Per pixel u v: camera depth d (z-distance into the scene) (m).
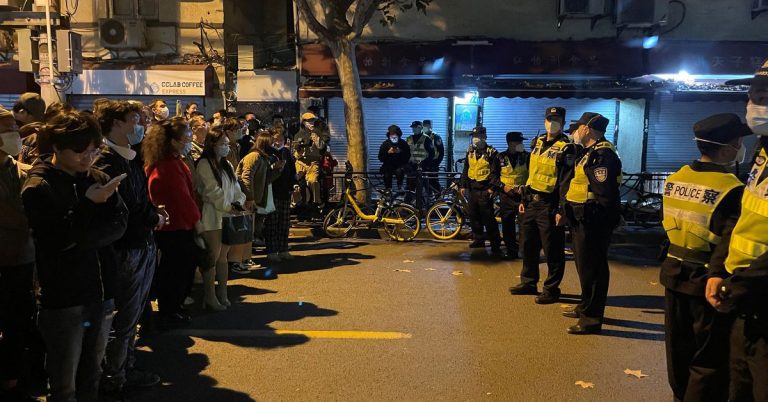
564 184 6.02
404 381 4.58
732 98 12.51
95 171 3.53
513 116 13.69
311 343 5.36
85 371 3.60
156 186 5.20
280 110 13.55
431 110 13.74
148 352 5.12
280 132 8.24
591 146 5.57
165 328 5.65
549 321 6.01
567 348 5.29
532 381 4.60
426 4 12.08
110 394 4.23
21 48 10.16
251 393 4.37
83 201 3.26
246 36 14.66
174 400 4.24
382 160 11.78
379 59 12.93
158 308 5.76
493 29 13.36
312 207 11.05
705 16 13.27
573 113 13.67
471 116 13.60
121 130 3.96
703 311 3.45
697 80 13.02
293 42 14.44
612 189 5.42
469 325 5.87
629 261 8.90
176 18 13.40
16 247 3.86
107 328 3.63
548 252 6.51
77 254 3.32
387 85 12.71
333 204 11.30
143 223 4.12
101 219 3.34
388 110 13.73
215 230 6.05
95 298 3.41
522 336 5.58
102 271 3.53
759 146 3.00
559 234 6.48
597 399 4.31
